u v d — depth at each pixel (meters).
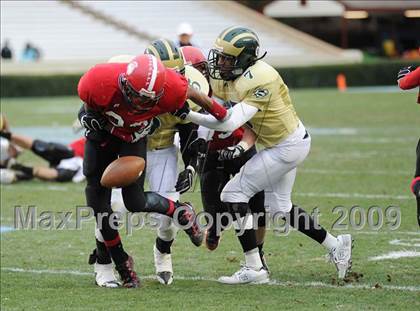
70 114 54.84
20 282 16.17
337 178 28.05
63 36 89.62
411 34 106.56
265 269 15.97
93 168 15.19
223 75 15.48
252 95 15.23
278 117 15.46
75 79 75.00
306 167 30.75
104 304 14.38
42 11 91.56
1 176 27.61
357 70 82.25
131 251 18.81
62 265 17.59
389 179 27.64
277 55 90.12
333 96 68.31
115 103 14.18
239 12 93.31
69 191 26.42
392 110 53.88
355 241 19.17
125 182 14.58
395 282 15.62
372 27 108.25
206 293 15.12
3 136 27.64
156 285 15.84
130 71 13.84
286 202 16.08
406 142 37.41
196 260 17.88
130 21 91.94
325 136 40.41
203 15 93.38
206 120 14.97
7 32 89.69
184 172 15.61
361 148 35.75
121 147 14.98
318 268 16.91
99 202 15.38
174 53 14.99
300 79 80.62
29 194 25.94
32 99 71.12
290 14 102.44
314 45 90.94
